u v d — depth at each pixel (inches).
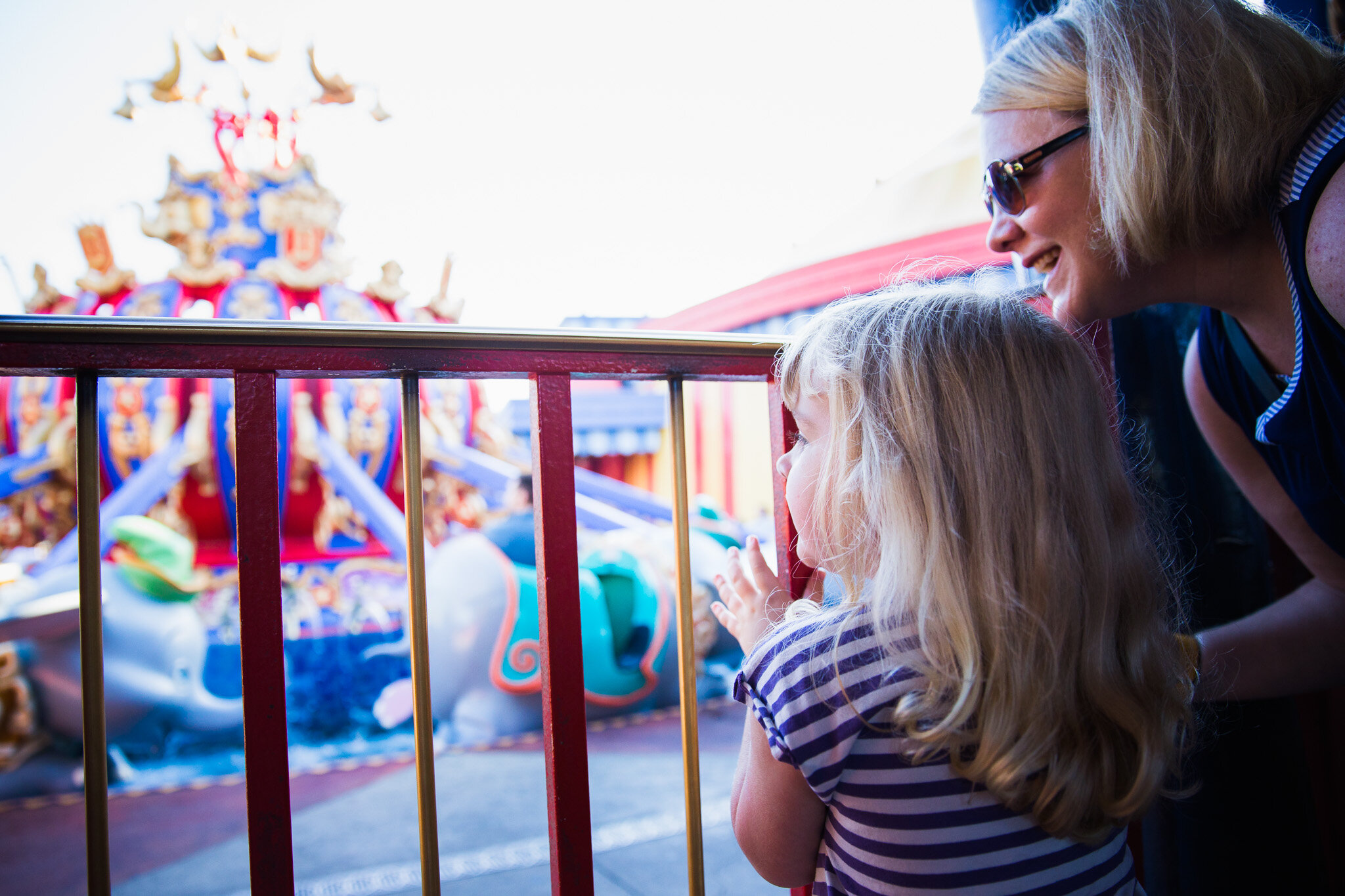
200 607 161.6
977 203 181.0
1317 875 44.1
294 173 234.1
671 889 86.7
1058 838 23.2
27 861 107.1
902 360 26.4
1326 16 49.4
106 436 196.1
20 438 193.3
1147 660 25.9
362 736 158.1
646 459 275.1
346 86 240.7
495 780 130.6
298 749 152.6
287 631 167.9
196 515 199.5
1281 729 43.9
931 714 22.8
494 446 226.8
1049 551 24.4
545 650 29.3
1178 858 43.3
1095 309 33.5
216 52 227.8
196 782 138.6
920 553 24.5
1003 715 22.6
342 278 238.5
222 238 227.8
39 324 23.5
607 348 30.3
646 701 167.0
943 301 28.3
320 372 26.3
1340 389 27.2
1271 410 31.1
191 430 198.2
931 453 25.2
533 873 92.4
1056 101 30.6
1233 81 27.1
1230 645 36.7
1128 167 28.4
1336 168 25.5
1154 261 30.3
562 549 29.4
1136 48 28.0
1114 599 25.5
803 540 29.4
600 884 88.4
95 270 219.3
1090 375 27.8
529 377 29.5
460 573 159.3
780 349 34.1
